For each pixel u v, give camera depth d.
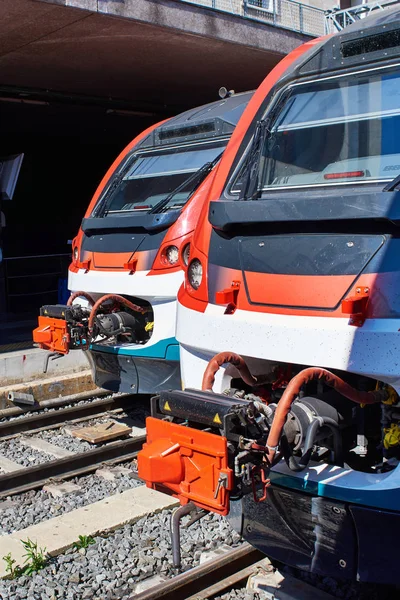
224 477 3.17
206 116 6.98
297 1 13.70
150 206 6.80
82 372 9.02
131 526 5.04
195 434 3.33
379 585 4.05
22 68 11.95
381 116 3.97
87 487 5.92
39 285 15.42
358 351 3.37
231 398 3.43
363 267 3.44
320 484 3.51
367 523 3.39
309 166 4.18
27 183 20.38
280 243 3.76
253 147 4.43
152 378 6.55
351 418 3.84
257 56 12.00
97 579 4.32
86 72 12.40
